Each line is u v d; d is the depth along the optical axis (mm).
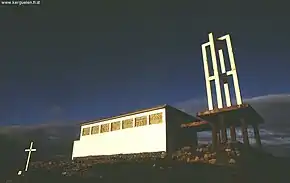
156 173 14586
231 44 24625
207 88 24203
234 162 17219
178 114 28719
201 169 15492
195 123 26641
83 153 33406
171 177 13883
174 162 17609
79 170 16281
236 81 22797
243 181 14305
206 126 27047
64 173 15336
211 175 14523
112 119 32344
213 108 23078
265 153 21109
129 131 29672
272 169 17172
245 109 19797
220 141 21719
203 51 25922
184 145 27516
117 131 31016
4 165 18969
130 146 28672
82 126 35594
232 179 14352
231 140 22281
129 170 15430
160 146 26094
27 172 16266
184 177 13938
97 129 33469
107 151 30781
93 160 27297
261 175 15773
